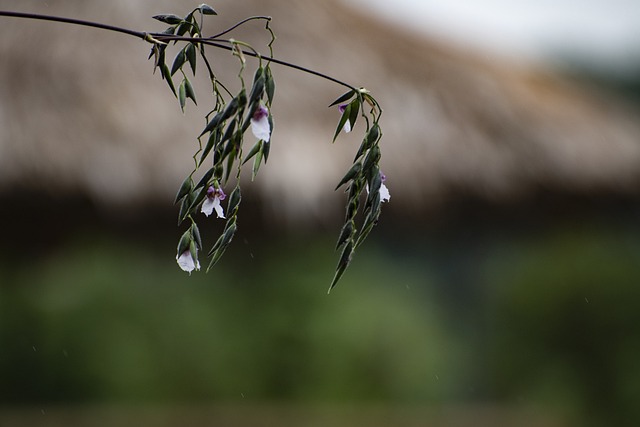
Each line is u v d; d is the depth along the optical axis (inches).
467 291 617.9
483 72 399.2
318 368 470.9
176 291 474.6
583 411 526.3
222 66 342.3
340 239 109.0
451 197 350.6
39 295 462.6
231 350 467.5
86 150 302.4
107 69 325.1
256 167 100.7
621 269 541.3
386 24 409.7
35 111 309.0
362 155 110.0
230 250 477.7
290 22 369.4
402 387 482.3
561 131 384.8
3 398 446.3
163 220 346.3
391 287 527.2
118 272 475.8
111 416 432.5
